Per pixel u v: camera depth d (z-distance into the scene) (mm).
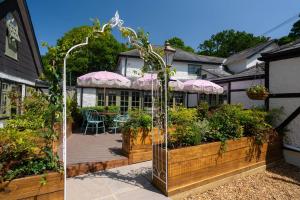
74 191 3660
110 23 3496
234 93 12281
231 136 4516
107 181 4105
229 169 4398
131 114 5980
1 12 6910
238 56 19672
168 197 3518
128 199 3424
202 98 15234
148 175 4434
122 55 15984
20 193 2539
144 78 8703
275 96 6215
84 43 3244
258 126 5113
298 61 5668
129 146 5176
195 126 4348
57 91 3072
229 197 3736
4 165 2689
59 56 3090
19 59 8758
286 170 5168
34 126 4602
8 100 7109
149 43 3818
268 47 18141
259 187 4168
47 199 2725
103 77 8352
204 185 3961
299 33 23109
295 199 3697
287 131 5836
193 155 3826
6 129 4059
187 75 18062
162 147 3809
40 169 2807
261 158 5145
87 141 7105
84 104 13312
